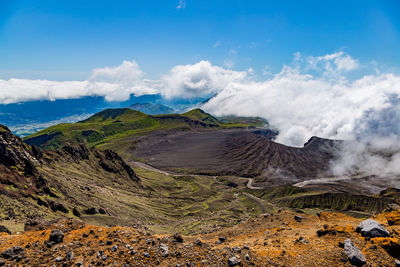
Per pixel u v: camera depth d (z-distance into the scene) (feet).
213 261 74.64
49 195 314.76
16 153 353.92
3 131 385.29
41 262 71.77
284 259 77.10
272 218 155.22
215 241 101.50
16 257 73.36
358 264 69.77
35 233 90.63
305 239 92.12
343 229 92.27
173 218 472.03
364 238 82.12
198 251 79.51
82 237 87.15
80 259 72.95
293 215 151.12
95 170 606.14
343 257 73.72
